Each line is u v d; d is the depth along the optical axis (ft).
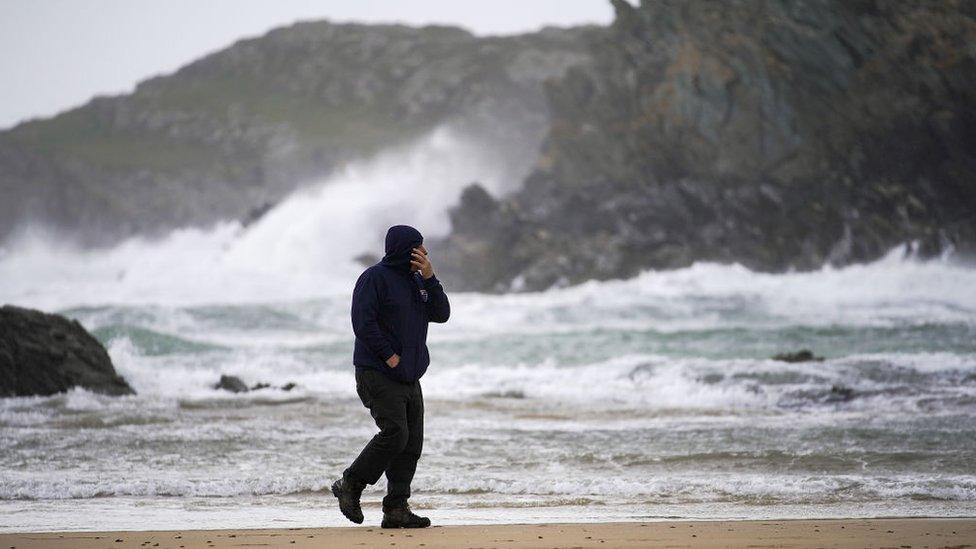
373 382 31.63
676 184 265.54
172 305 197.88
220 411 79.56
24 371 88.53
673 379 99.19
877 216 236.22
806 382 94.84
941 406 78.18
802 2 237.86
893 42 227.61
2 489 45.01
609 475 50.42
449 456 56.80
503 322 192.03
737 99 255.50
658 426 69.26
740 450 56.44
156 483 46.26
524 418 77.10
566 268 263.08
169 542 26.73
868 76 233.96
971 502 40.98
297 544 25.96
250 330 180.14
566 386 99.09
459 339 165.17
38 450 58.44
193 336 169.78
